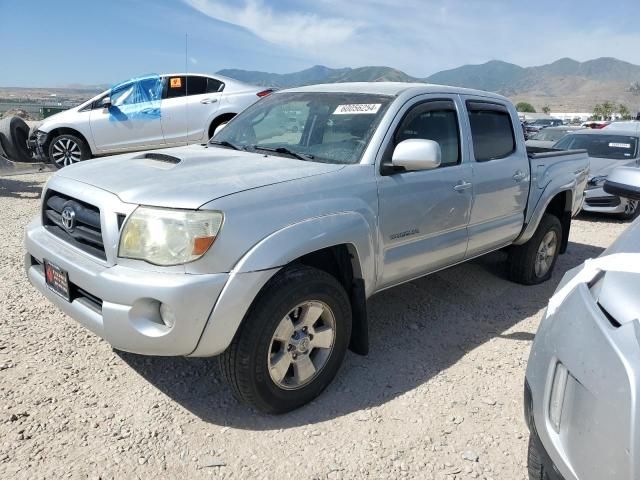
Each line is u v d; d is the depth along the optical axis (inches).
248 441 109.2
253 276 103.4
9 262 211.0
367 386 131.7
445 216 152.2
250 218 105.6
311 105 156.9
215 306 101.1
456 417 120.1
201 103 393.4
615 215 392.5
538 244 204.7
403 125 141.7
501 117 182.1
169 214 101.0
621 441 63.4
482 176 164.7
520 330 169.0
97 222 110.3
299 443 109.2
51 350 141.3
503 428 117.2
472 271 223.6
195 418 116.0
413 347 153.9
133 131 396.8
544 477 85.1
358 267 126.3
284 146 148.9
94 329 107.5
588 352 72.2
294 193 114.8
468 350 153.4
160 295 98.4
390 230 135.0
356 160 132.9
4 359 135.2
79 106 405.7
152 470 99.8
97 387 125.7
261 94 402.6
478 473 103.0
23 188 400.2
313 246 112.3
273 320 108.7
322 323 123.3
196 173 117.9
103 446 105.4
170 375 132.6
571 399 73.4
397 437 112.4
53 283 119.7
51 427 110.1
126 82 402.0
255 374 109.2
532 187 191.9
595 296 81.4
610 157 405.4
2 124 394.9
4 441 105.0
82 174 125.8
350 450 107.7
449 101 160.1
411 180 139.6
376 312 178.7
